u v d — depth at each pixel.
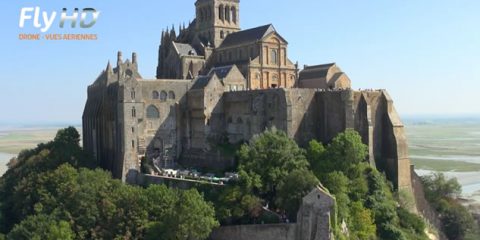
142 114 168.12
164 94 177.38
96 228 125.81
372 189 145.12
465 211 180.75
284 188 124.81
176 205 123.50
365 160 157.38
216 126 176.12
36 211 139.00
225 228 126.94
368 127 158.25
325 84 183.25
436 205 181.62
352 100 155.75
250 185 127.69
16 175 173.12
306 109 160.75
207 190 137.75
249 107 167.12
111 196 132.50
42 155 171.62
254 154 134.12
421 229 148.75
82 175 144.62
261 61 190.12
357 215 131.88
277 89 158.12
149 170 164.12
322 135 162.12
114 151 171.62
